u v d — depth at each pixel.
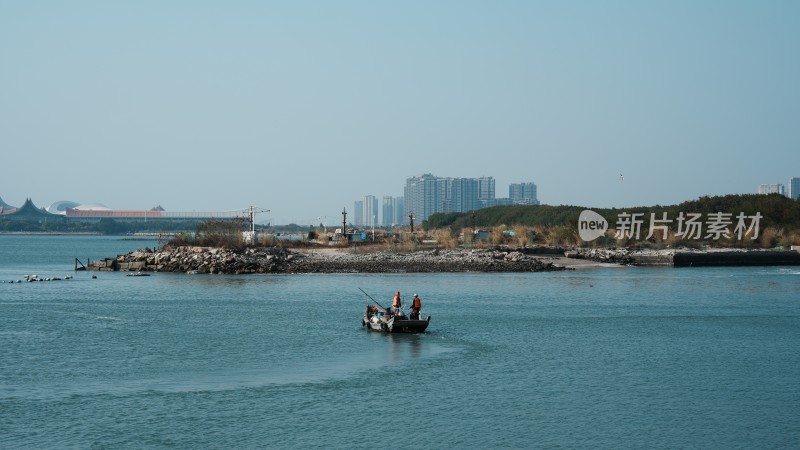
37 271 127.38
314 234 173.00
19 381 44.00
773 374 46.75
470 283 101.00
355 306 76.81
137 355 51.41
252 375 45.84
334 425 36.41
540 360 50.47
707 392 42.44
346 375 45.94
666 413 38.53
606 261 137.50
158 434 35.00
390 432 35.47
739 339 58.62
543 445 33.94
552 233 165.50
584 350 53.91
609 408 39.31
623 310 74.94
